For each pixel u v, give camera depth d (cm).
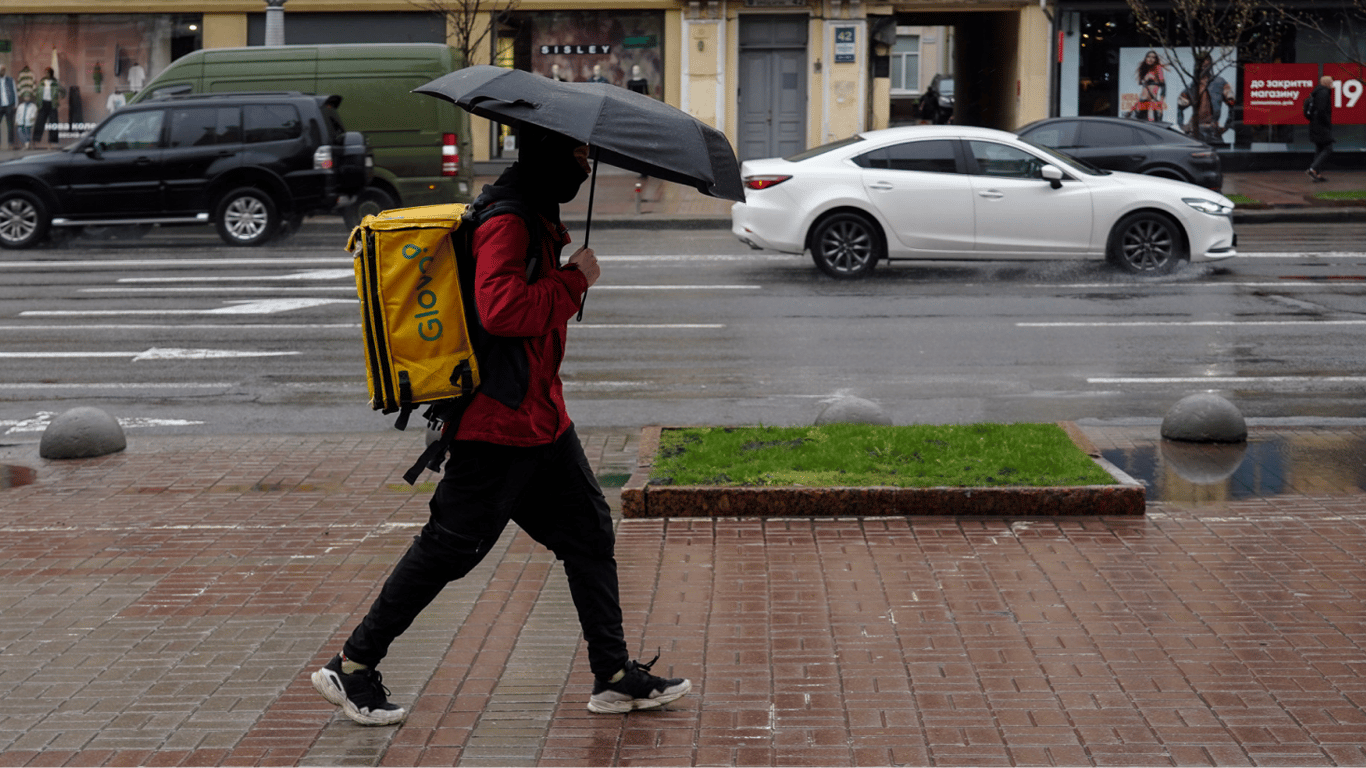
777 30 2902
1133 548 597
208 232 2197
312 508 689
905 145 1555
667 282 1551
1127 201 1535
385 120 2097
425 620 516
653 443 756
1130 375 1045
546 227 393
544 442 399
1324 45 2850
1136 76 2875
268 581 570
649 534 626
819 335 1217
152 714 432
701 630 501
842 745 402
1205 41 2828
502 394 388
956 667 461
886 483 657
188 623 518
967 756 393
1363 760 387
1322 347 1144
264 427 909
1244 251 1817
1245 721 414
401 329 384
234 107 1962
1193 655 470
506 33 2870
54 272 1683
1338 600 527
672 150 375
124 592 557
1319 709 422
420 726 420
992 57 3164
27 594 554
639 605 530
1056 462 693
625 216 2273
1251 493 693
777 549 600
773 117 2934
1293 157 2884
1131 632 493
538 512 424
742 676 456
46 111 2894
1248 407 935
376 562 596
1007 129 3014
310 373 1084
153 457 807
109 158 1948
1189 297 1409
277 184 1956
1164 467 750
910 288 1485
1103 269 1622
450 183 2111
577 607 426
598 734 413
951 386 1012
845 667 462
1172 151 2147
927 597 534
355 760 397
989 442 741
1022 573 563
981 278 1555
